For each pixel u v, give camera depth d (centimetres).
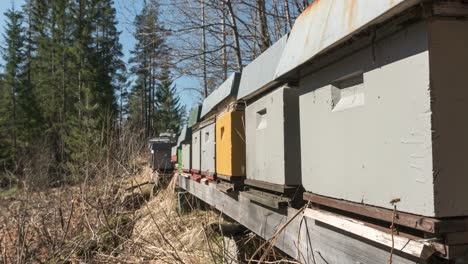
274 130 250
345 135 173
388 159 146
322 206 207
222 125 371
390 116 145
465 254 129
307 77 207
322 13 179
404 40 138
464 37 131
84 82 4197
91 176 736
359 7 148
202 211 622
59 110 4353
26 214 570
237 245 371
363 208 161
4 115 4559
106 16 4416
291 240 236
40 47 4947
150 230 554
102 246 498
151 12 1088
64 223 596
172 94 5544
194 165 584
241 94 313
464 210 129
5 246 509
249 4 1037
